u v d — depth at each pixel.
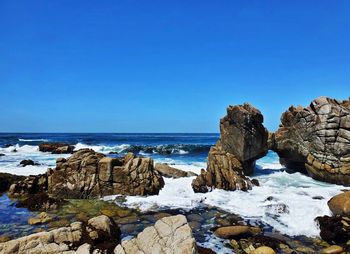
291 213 14.70
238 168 21.98
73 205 16.33
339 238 11.64
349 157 20.50
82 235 10.11
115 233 11.30
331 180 21.27
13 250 8.93
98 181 18.42
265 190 19.22
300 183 21.50
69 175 18.53
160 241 8.71
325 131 21.62
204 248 10.75
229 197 17.72
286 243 11.57
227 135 24.09
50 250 9.12
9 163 30.69
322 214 14.16
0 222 13.52
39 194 16.92
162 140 75.94
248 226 12.85
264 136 24.14
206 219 14.29
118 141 70.25
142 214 14.91
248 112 22.97
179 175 22.59
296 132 24.36
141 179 18.59
